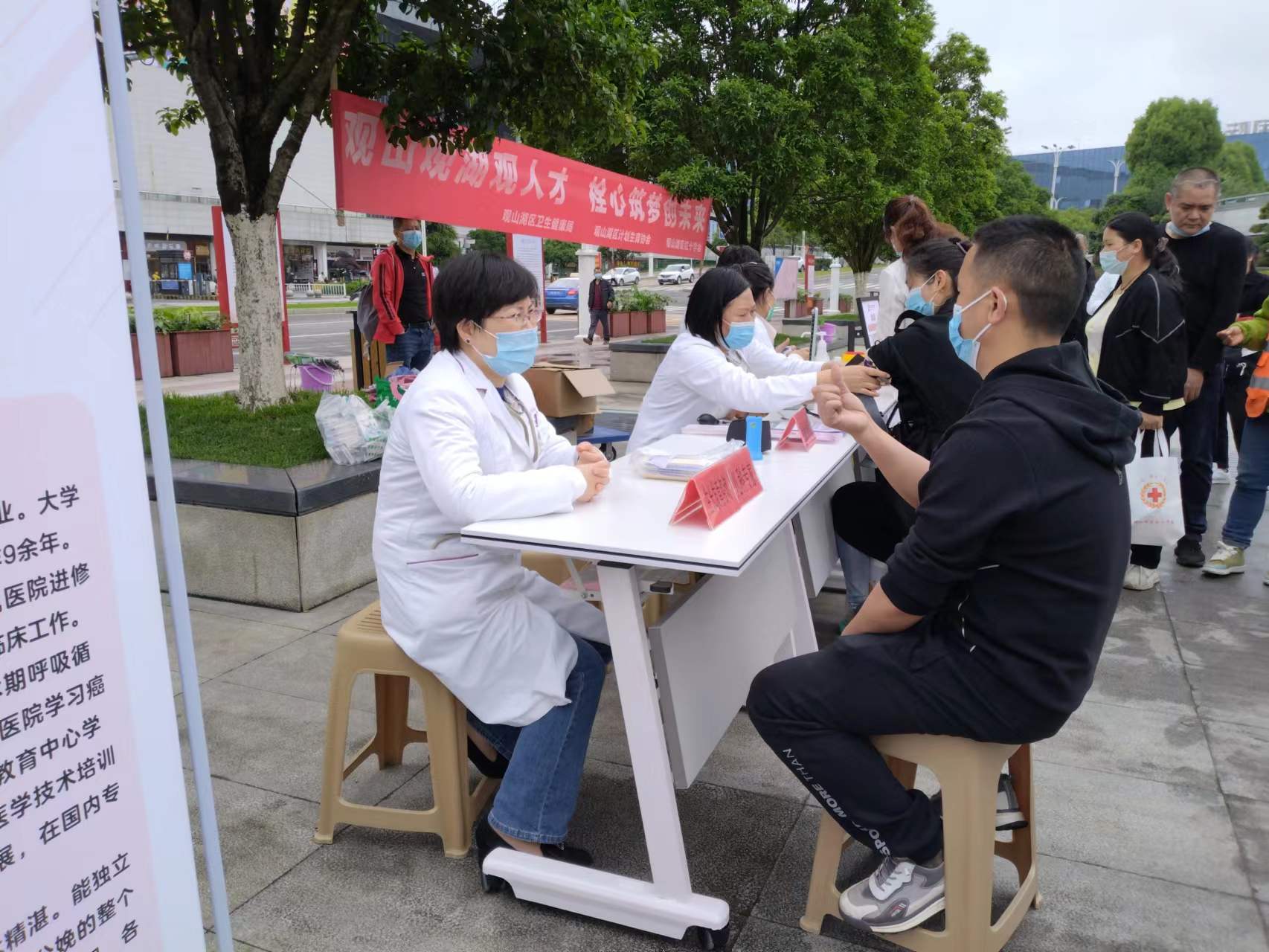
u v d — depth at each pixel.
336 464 4.29
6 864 0.94
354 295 37.41
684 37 9.43
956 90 18.27
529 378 5.75
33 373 0.94
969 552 1.60
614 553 1.83
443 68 5.35
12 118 0.90
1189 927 2.07
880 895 1.90
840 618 3.96
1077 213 49.12
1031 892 2.05
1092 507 1.59
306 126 5.33
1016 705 1.65
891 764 2.18
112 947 1.10
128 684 1.10
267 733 2.93
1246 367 5.26
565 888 2.07
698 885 2.23
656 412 3.51
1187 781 2.67
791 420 3.04
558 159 7.24
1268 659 3.50
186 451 4.46
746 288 3.36
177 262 34.22
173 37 5.47
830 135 9.81
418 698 3.26
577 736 2.19
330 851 2.35
